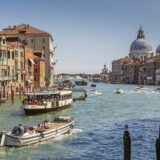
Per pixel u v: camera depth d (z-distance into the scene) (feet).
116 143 114.73
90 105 243.40
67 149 104.94
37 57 343.05
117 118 175.94
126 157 78.64
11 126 138.72
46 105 177.99
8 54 262.06
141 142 118.21
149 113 202.28
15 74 274.57
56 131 116.98
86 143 113.39
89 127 143.74
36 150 102.06
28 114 170.91
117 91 416.05
